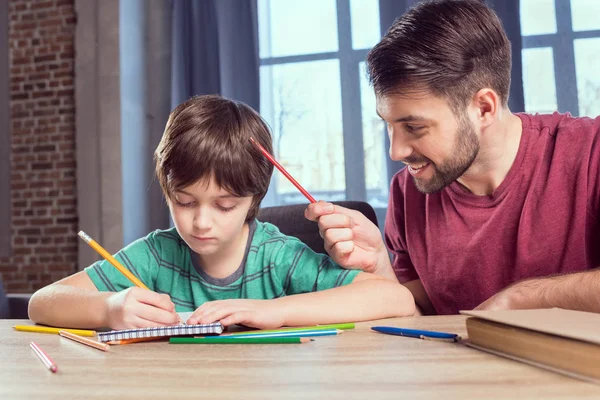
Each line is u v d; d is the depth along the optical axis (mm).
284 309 805
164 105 4281
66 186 4203
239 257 1155
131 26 4148
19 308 2340
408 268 1388
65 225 4180
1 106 4320
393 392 403
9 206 4266
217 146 953
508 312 580
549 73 3695
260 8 4078
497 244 1205
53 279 4168
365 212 1519
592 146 1152
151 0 4344
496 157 1156
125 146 4031
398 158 1032
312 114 4031
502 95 1057
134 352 625
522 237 1174
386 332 702
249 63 3953
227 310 770
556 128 1206
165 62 4293
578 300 859
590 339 405
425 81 943
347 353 566
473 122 1018
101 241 4023
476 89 995
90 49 4133
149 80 4305
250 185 999
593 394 383
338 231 1017
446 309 1286
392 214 1389
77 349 666
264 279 1145
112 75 4027
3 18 4344
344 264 1048
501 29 1040
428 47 953
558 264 1167
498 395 387
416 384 425
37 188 4238
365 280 971
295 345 631
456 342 613
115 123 4004
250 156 1008
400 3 3809
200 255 1167
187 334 698
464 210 1235
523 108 3516
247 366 515
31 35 4312
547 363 468
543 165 1180
